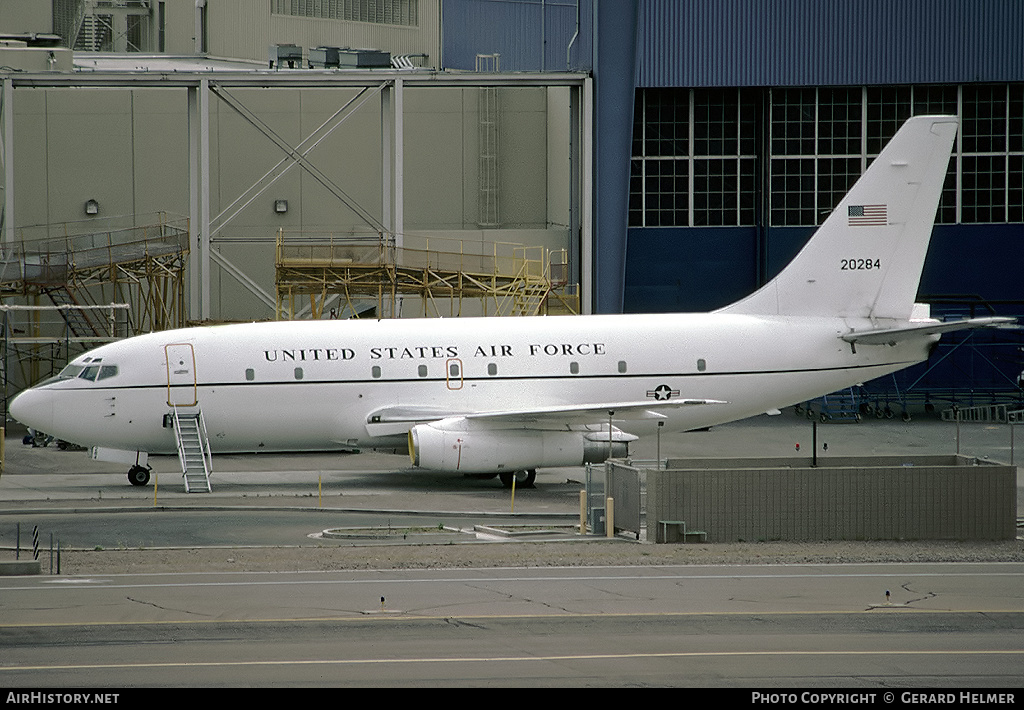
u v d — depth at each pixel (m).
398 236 104.44
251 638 42.69
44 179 110.81
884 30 117.25
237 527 65.69
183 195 113.25
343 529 64.81
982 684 37.75
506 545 60.09
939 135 85.50
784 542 61.09
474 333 83.50
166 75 102.38
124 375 79.31
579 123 110.25
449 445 77.69
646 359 83.81
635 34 106.69
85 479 83.69
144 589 50.09
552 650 41.28
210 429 80.50
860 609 47.12
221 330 81.94
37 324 109.81
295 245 102.50
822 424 110.75
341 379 81.12
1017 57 117.38
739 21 117.31
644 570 54.12
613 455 80.75
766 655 40.84
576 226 111.75
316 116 114.81
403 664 39.59
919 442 99.38
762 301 86.81
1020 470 85.88
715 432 105.94
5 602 47.88
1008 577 52.88
